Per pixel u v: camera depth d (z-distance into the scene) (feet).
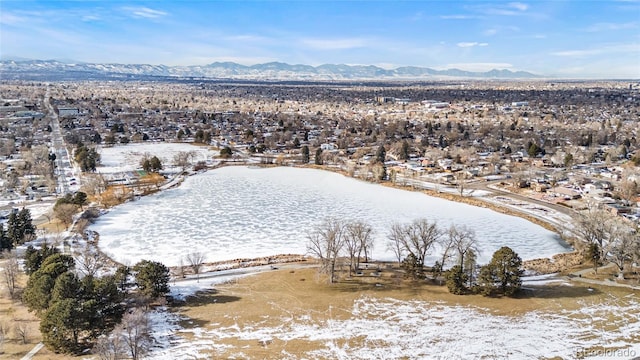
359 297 343.26
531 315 313.94
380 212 586.04
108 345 258.16
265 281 373.40
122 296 322.14
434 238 411.95
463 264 379.55
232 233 508.94
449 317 312.09
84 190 635.66
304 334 288.71
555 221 538.06
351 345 276.62
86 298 291.58
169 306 326.24
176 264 419.33
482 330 294.66
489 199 634.02
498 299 339.16
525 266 408.05
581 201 600.80
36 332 284.82
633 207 553.23
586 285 363.35
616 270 392.27
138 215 571.28
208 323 301.02
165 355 263.08
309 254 443.73
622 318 308.60
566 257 428.97
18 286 348.38
